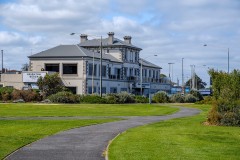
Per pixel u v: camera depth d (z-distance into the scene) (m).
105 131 22.08
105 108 43.66
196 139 18.27
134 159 13.59
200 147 16.09
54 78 66.50
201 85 164.88
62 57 75.94
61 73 76.19
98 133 21.17
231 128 23.05
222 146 16.45
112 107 45.84
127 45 90.31
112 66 85.06
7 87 67.19
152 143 17.02
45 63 77.00
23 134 20.23
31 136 19.61
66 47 79.19
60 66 76.19
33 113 34.44
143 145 16.48
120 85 88.19
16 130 21.80
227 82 25.70
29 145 16.97
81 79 75.00
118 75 87.88
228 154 14.75
